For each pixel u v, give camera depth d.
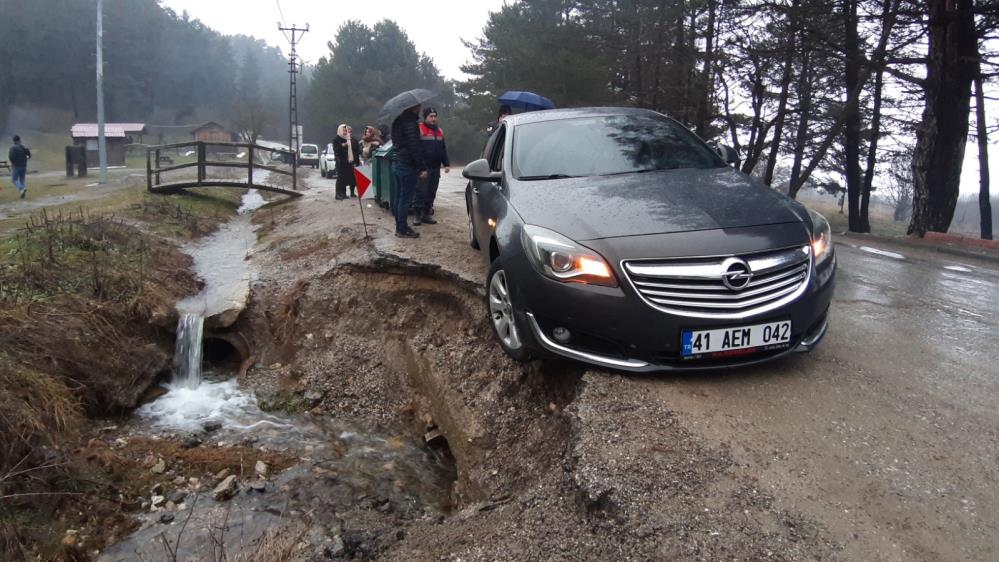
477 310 6.43
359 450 5.81
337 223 11.05
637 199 4.37
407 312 7.36
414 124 8.65
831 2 16.81
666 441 3.57
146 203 13.20
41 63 69.88
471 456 4.95
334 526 4.44
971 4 14.66
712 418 3.81
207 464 5.34
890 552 2.79
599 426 3.71
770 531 2.91
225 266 9.68
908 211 49.66
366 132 15.54
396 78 61.06
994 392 4.32
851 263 9.42
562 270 3.98
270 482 5.12
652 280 3.88
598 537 3.02
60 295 6.62
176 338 7.25
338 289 7.74
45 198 16.41
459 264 7.30
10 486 4.38
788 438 3.63
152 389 6.64
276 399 6.68
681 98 25.47
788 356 4.60
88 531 4.39
